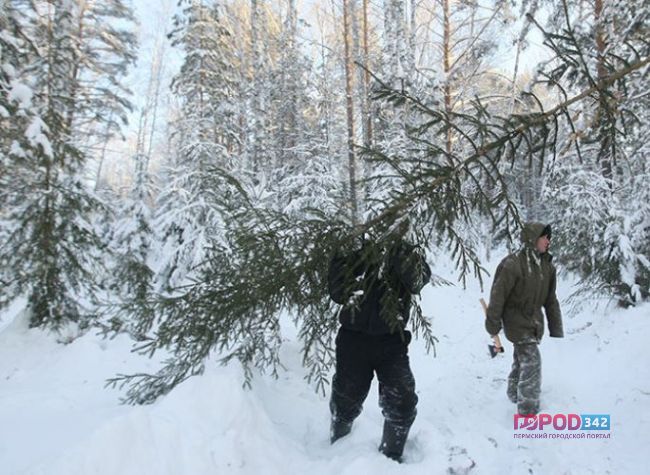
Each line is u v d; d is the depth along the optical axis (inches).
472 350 234.7
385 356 109.2
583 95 82.3
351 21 647.1
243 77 772.0
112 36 705.0
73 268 201.9
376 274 105.2
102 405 122.8
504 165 109.3
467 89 436.1
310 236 119.9
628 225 253.6
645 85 121.7
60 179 210.5
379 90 90.0
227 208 147.7
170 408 100.8
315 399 148.3
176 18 519.5
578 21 219.6
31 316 194.5
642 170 264.1
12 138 194.7
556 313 151.4
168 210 334.3
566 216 303.9
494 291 146.8
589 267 287.6
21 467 82.4
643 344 183.5
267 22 949.2
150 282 235.9
